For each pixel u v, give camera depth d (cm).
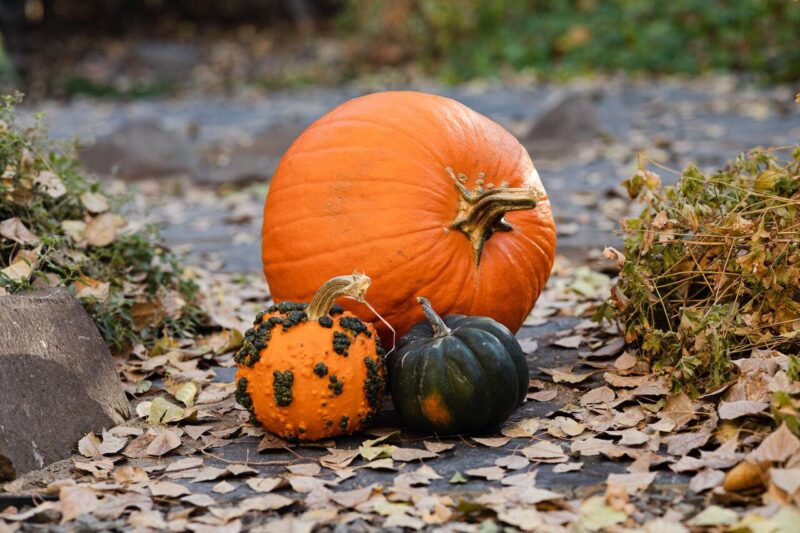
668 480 290
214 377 412
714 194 395
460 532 265
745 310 364
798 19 1473
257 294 537
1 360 323
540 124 1019
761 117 1065
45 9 2011
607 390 360
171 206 812
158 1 2117
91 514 282
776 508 260
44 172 452
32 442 317
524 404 364
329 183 360
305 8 2195
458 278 357
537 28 1661
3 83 1664
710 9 1556
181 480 311
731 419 310
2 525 275
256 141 988
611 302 404
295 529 266
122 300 429
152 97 1625
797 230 359
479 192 356
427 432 337
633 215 664
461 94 1427
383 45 1780
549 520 268
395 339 364
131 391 389
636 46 1537
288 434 330
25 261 395
